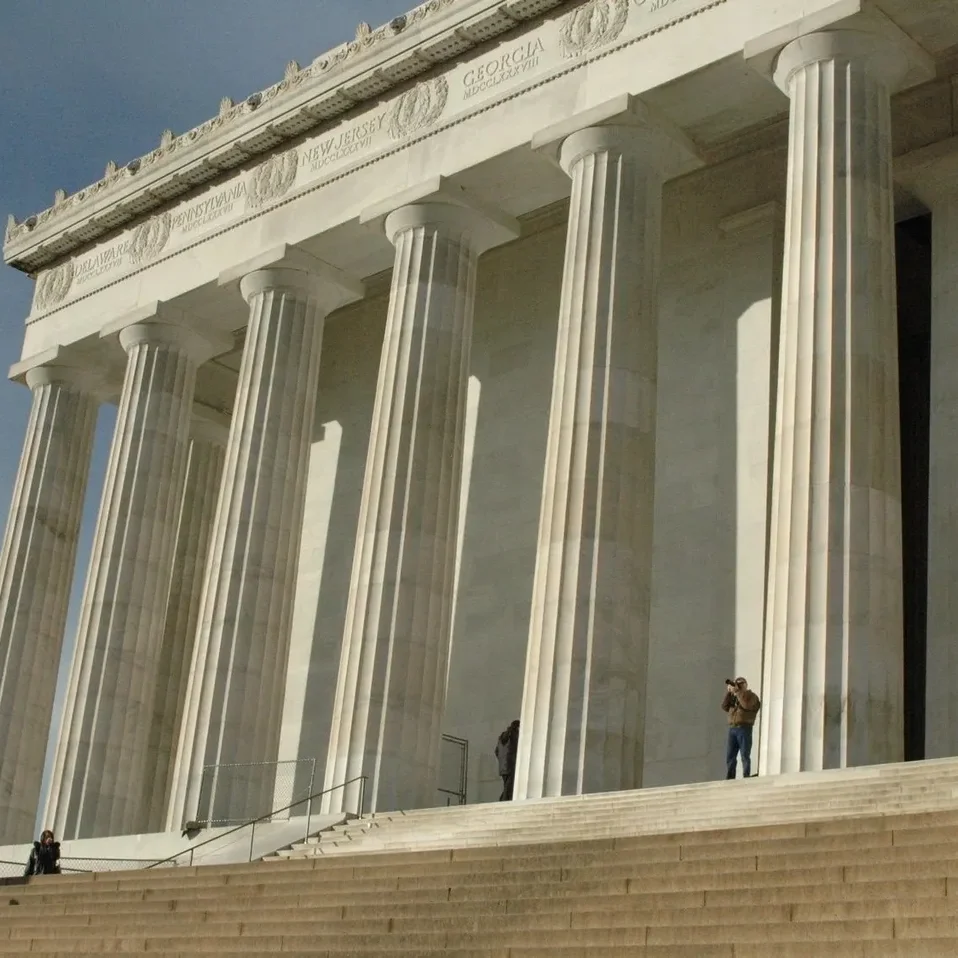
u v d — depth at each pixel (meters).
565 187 38.06
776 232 39.00
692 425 38.88
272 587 40.03
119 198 47.91
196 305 45.72
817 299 29.47
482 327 45.41
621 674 30.88
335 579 47.47
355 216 40.19
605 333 33.06
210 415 53.12
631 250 33.78
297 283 42.34
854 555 27.66
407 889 22.38
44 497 48.97
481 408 44.47
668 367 39.88
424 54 39.12
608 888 19.69
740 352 38.53
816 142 30.61
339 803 33.69
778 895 17.47
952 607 32.69
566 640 30.94
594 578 31.28
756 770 34.09
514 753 35.06
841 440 28.39
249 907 23.72
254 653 39.22
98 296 48.72
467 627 42.22
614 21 35.47
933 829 18.11
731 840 20.44
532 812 27.53
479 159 37.31
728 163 40.38
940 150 35.62
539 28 37.25
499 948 18.17
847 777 23.30
